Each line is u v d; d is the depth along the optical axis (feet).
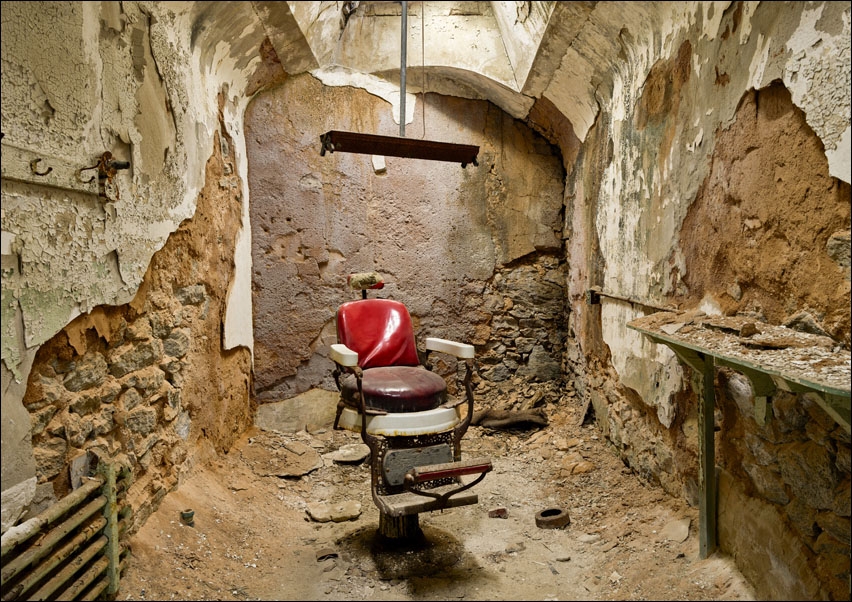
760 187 6.19
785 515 5.70
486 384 14.71
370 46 13.38
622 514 8.71
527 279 14.84
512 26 12.10
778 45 5.81
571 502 9.63
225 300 10.91
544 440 12.47
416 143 10.02
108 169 6.38
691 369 7.72
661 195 8.82
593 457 11.22
